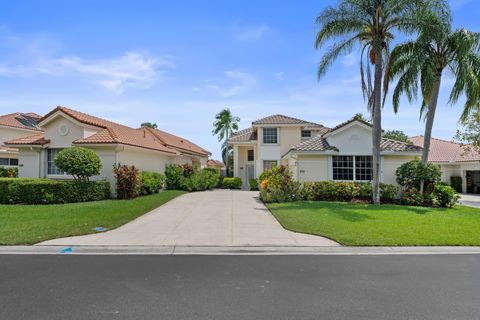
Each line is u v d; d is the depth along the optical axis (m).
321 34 15.47
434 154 31.28
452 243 7.84
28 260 6.43
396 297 4.64
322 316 4.00
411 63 16.06
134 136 21.52
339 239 8.11
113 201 15.44
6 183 14.42
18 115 28.50
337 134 18.34
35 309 4.13
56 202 14.46
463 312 4.14
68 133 17.64
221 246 7.60
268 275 5.60
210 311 4.12
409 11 14.38
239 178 30.78
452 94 16.62
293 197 16.61
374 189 15.32
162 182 22.00
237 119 40.16
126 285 5.04
